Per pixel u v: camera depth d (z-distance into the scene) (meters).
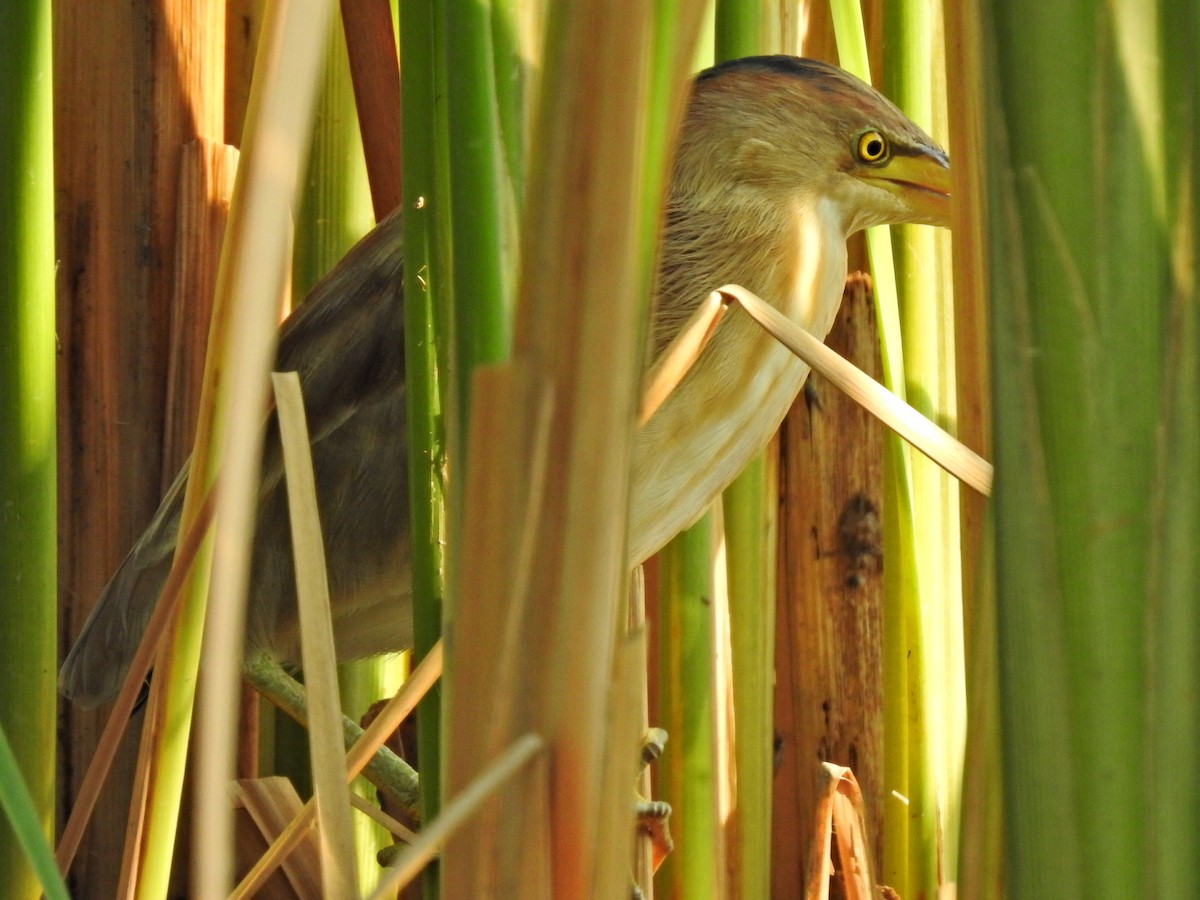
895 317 6.43
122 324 6.45
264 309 2.79
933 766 6.45
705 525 6.38
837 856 6.48
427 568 6.27
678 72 3.76
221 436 6.27
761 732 6.39
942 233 6.46
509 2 6.07
